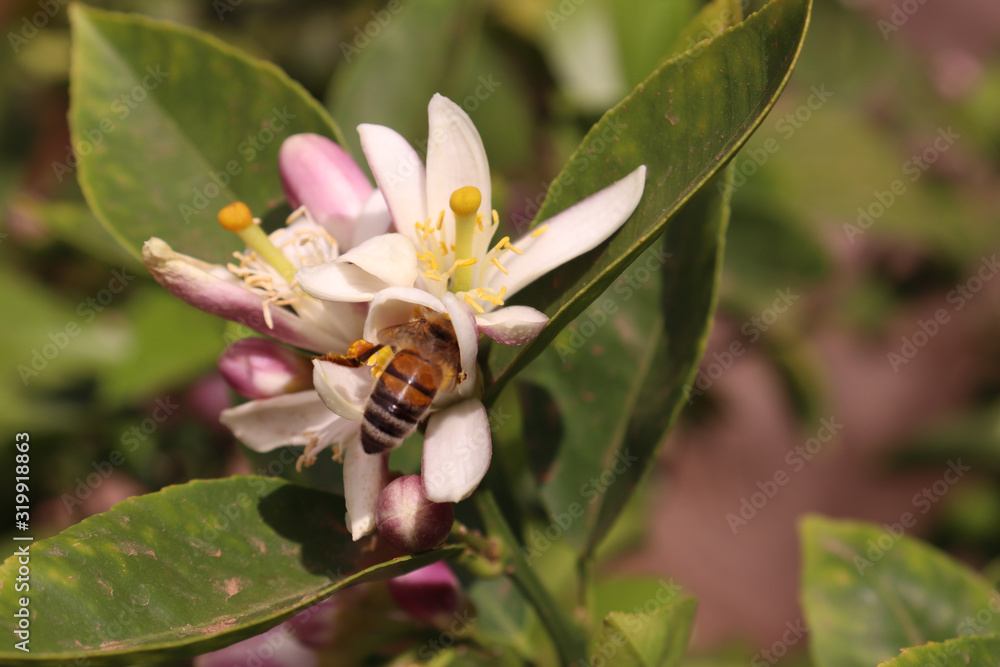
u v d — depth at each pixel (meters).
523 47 0.20
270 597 0.14
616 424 0.15
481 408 0.13
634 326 0.15
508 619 0.16
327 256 0.14
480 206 0.14
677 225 0.15
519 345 0.13
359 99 0.18
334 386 0.14
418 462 0.16
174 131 0.15
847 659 0.16
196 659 0.15
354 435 0.14
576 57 0.19
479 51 0.20
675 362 0.15
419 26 0.18
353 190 0.14
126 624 0.13
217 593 0.13
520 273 0.14
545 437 0.16
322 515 0.14
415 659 0.15
